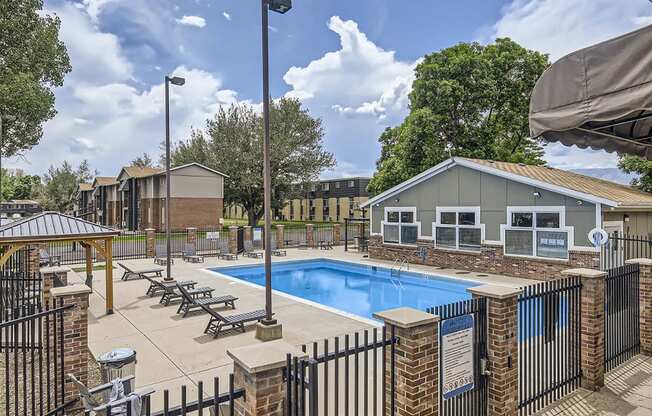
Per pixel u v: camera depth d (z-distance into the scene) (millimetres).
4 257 8898
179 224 36344
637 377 6266
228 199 43219
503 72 26719
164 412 2961
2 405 5422
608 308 6535
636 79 2750
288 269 20234
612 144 4453
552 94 3283
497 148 27672
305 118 41938
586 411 5270
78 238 9766
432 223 18281
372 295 15125
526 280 14484
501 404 4668
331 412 4992
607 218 13688
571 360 5871
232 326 9039
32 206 51562
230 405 3100
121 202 45031
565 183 14766
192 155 45938
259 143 40250
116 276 15602
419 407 3834
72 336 5523
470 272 16453
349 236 32312
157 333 8688
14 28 20781
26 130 21297
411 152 26125
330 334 8531
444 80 25625
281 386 3184
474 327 4633
